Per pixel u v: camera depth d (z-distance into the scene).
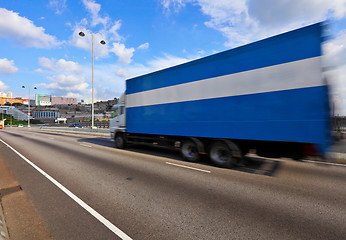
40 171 5.43
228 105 5.19
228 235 2.40
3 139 15.60
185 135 6.23
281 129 4.25
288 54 4.19
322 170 5.39
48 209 3.11
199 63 5.88
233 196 3.62
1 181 4.56
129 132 8.45
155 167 5.85
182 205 3.25
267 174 5.04
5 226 2.56
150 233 2.44
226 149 5.50
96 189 4.01
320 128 3.75
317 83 3.79
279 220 2.75
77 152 8.69
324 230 2.50
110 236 2.38
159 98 7.09
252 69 4.75
